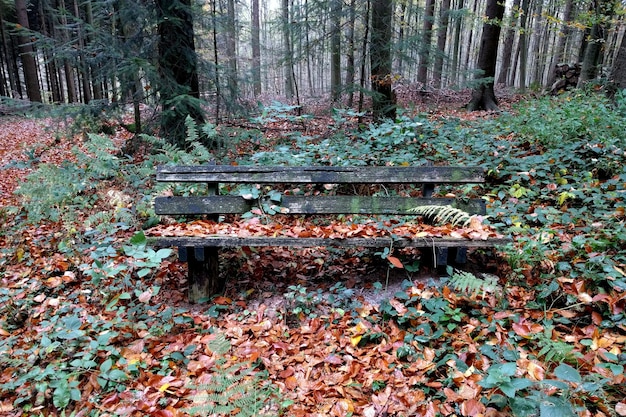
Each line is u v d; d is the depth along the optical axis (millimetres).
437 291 3271
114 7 7098
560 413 1859
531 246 3465
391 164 5691
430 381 2574
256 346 3021
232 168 4141
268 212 4059
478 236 3434
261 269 4047
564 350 2373
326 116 10219
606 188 4531
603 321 2762
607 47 13305
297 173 4129
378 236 3533
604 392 2094
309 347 3031
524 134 6398
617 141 5344
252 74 8414
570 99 7723
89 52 7039
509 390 2078
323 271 3961
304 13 8508
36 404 2633
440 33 16484
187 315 3451
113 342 3164
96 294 3811
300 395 2576
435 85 17031
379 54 8445
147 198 5230
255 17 20344
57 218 5340
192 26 7453
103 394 2686
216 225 3924
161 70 7125
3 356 2986
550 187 4746
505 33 22719
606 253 3375
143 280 4012
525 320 2889
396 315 3111
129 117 13477
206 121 7449
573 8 15117
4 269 4660
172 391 2652
